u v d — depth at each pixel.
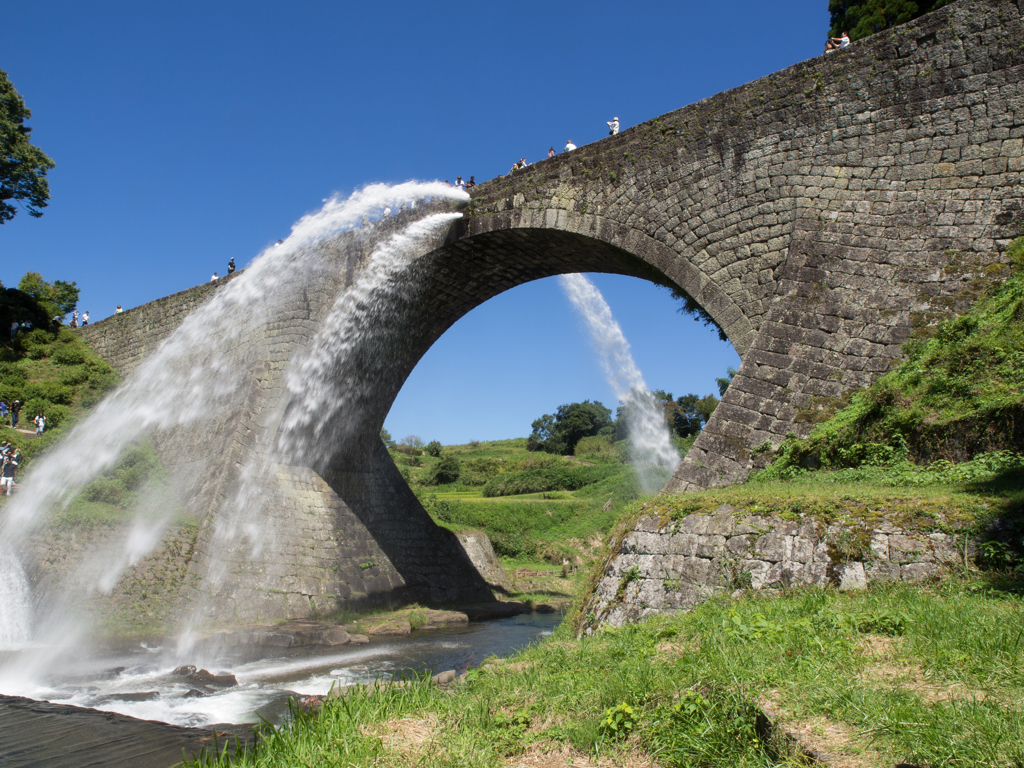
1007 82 11.95
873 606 6.35
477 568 28.17
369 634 18.47
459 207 19.02
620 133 16.19
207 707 10.16
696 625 6.86
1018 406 9.25
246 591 19.36
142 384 28.50
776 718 4.14
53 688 11.60
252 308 24.23
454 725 5.60
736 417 12.41
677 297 17.11
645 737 4.67
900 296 12.05
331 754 5.18
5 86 30.89
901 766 3.37
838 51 13.55
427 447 91.06
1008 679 4.23
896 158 12.74
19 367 30.55
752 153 14.22
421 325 24.11
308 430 23.02
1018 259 11.15
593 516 40.97
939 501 7.72
